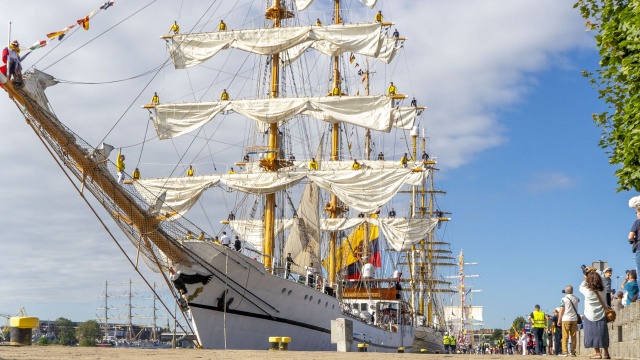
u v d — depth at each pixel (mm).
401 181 71688
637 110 26266
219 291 51406
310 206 73375
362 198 71938
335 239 95562
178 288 48719
